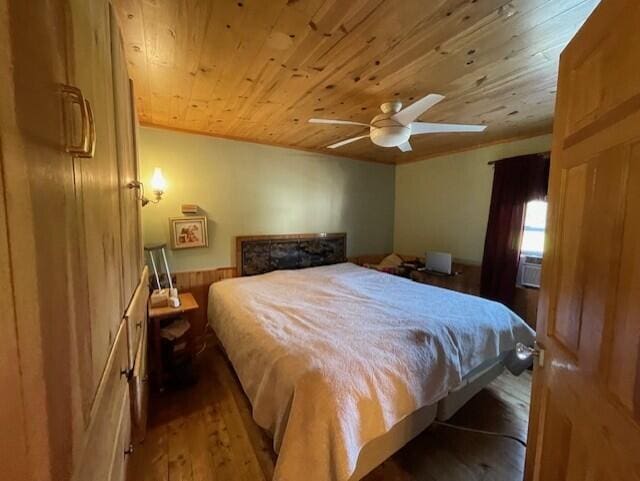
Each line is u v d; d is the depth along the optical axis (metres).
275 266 3.67
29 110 0.38
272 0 1.16
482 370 2.08
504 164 3.19
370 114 2.52
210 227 3.23
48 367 0.41
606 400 0.67
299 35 1.39
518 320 2.28
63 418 0.46
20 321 0.35
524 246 3.14
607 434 0.66
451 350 1.75
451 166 3.89
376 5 1.19
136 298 1.39
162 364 2.40
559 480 0.90
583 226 0.82
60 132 0.48
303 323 1.89
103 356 0.73
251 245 3.47
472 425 1.94
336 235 4.19
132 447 1.34
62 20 0.52
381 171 4.61
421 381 1.52
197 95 2.12
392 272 4.01
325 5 1.19
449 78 1.84
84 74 0.65
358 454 1.24
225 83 1.92
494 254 3.28
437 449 1.74
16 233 0.34
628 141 0.64
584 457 0.76
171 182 2.98
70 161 0.53
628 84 0.65
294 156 3.76
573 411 0.83
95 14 0.76
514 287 3.14
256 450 1.73
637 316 0.59
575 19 1.27
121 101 1.14
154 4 1.18
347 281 3.02
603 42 0.76
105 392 0.73
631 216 0.62
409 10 1.22
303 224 3.91
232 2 1.17
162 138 2.91
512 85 1.93
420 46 1.48
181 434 1.85
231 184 3.33
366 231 4.53
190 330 2.52
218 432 1.87
